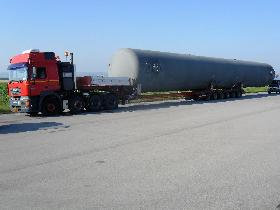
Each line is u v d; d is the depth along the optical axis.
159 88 27.31
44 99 19.77
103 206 5.69
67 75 20.64
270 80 41.75
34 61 19.25
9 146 11.12
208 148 10.29
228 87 35.22
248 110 21.89
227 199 5.95
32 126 15.69
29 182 7.07
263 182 6.89
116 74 25.91
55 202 5.90
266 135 12.46
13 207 5.70
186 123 15.94
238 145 10.70
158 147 10.52
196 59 30.89
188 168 8.02
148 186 6.70
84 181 7.08
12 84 19.66
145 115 19.52
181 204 5.73
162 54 27.92
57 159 9.11
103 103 22.53
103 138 12.23
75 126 15.38
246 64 37.53
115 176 7.41
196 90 32.41
